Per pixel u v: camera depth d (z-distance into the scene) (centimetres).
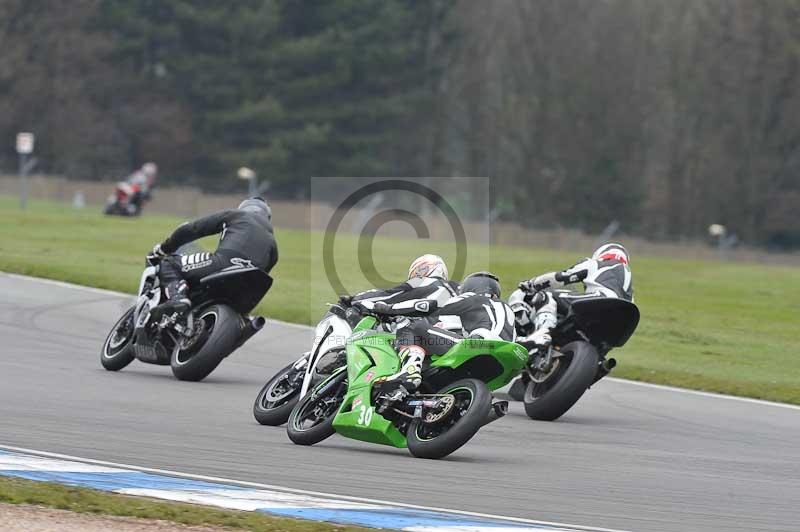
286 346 5503
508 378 3366
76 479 2619
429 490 2819
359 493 2730
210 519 2353
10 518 2273
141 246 9688
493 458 3328
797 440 4009
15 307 5812
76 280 6862
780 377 5544
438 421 3222
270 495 2614
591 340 4306
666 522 2634
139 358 4459
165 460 2930
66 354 4750
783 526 2666
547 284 4369
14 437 3058
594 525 2559
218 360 4294
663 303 8538
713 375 5422
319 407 3419
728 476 3275
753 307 8612
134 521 2325
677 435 3981
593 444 3706
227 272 4312
